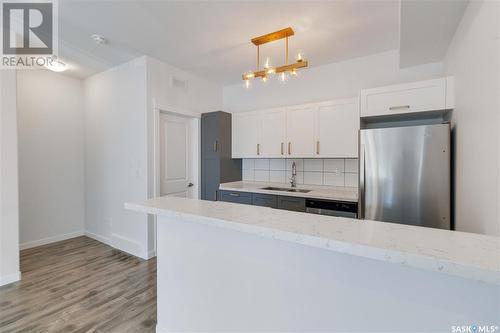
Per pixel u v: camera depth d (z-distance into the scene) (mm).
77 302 2014
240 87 3938
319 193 2750
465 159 1623
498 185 1110
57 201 3572
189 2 1871
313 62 3062
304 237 742
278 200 2934
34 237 3344
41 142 3408
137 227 3010
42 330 1681
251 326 1076
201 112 3658
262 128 3385
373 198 2113
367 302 811
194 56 2881
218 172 3504
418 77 2576
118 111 3201
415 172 1948
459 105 1796
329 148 2854
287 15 2041
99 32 2338
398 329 769
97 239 3619
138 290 2205
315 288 903
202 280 1251
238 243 1101
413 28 1801
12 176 2277
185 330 1342
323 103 2887
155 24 2191
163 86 3064
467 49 1573
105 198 3459
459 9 1563
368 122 2738
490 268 513
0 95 2178
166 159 3232
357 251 662
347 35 2383
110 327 1716
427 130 1908
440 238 706
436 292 712
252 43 2549
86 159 3795
